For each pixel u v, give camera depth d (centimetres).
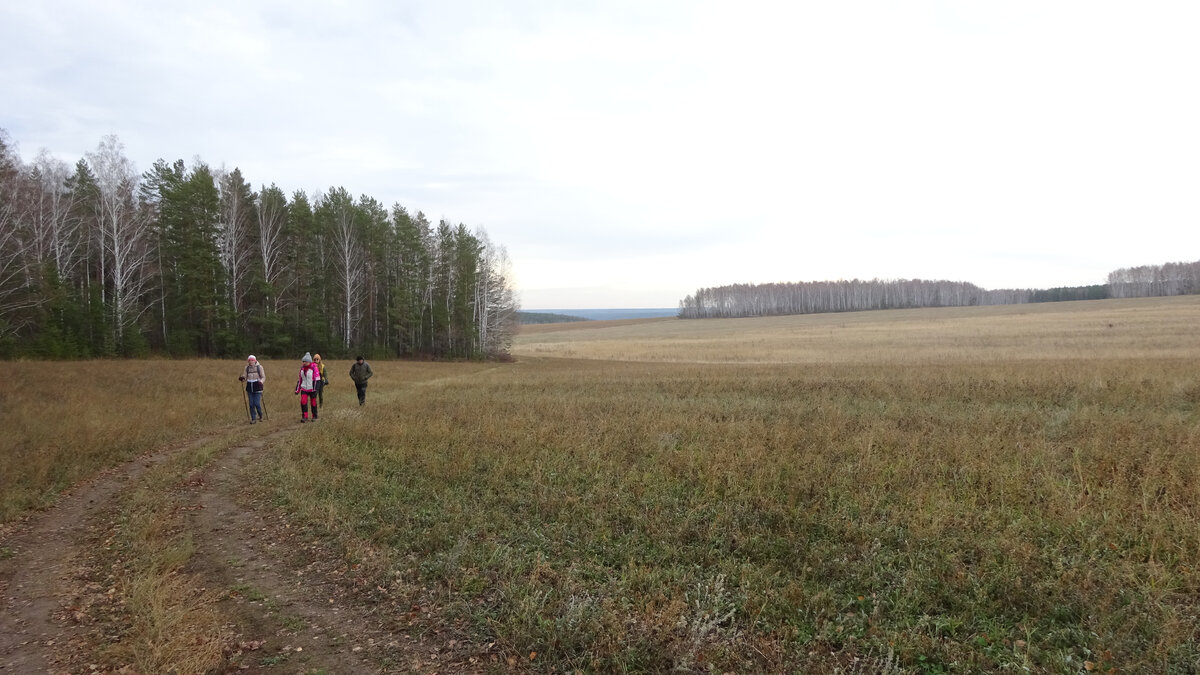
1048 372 2069
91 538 708
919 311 11644
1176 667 382
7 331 3322
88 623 495
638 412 1480
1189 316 6253
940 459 867
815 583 525
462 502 782
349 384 2805
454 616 493
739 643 435
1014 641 432
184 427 1446
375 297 5981
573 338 10944
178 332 4322
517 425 1280
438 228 6806
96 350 3684
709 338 8381
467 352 6372
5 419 1348
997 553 548
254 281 4753
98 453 1112
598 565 580
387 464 998
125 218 4150
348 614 507
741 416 1368
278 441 1311
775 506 705
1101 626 427
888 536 609
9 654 444
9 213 3250
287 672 418
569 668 418
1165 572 495
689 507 731
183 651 437
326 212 5428
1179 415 1165
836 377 2353
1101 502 655
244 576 589
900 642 426
